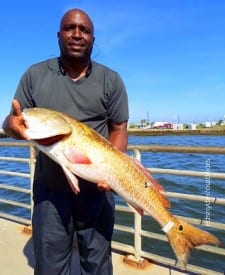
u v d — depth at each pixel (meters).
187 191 3.84
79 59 1.17
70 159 1.08
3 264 1.78
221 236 2.37
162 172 1.67
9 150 10.97
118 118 1.27
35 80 1.22
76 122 1.11
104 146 1.12
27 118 1.08
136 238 1.77
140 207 1.16
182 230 1.16
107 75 1.23
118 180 1.13
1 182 5.36
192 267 1.65
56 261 1.26
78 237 1.29
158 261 1.74
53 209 1.24
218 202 1.54
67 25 1.16
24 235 2.15
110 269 1.33
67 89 1.20
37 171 1.26
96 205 1.26
